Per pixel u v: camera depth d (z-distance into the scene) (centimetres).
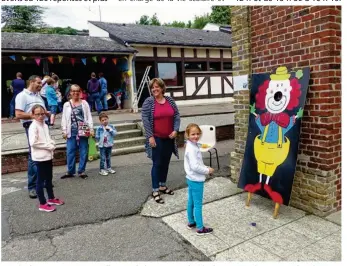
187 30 1928
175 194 471
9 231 366
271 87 413
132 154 773
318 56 362
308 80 370
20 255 315
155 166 446
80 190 500
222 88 1727
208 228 348
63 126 554
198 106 1491
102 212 411
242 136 490
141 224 375
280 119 394
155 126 442
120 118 1062
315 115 375
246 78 469
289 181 369
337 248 305
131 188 500
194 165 333
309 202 390
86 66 1541
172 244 326
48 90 921
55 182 545
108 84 1530
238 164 501
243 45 467
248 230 349
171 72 1570
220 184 508
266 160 402
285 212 394
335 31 353
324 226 352
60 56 1180
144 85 1409
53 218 398
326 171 368
